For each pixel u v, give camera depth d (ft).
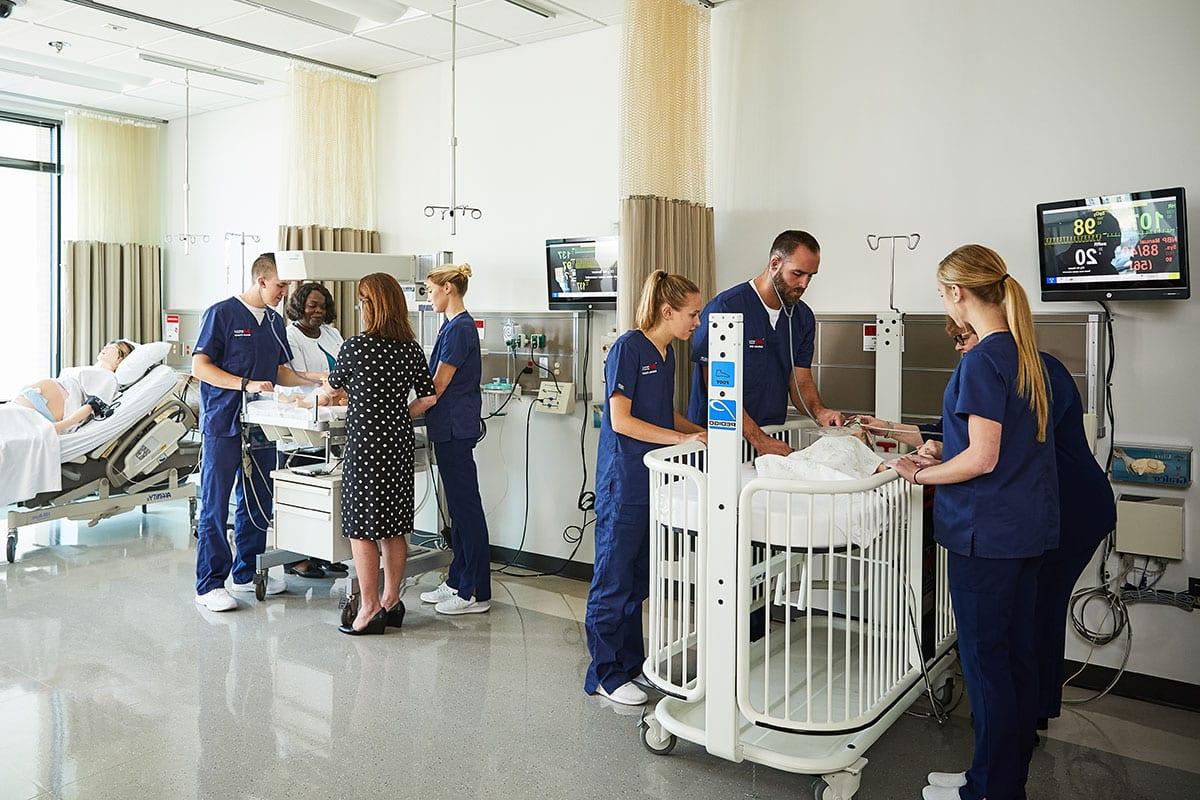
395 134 18.07
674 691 8.90
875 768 9.16
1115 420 10.85
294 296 16.38
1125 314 10.69
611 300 14.51
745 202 13.52
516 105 16.16
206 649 12.06
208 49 16.75
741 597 8.09
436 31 15.24
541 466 16.11
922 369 12.03
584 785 8.68
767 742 8.80
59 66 18.24
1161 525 10.48
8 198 22.74
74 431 16.53
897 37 12.10
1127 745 9.71
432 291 13.46
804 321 11.84
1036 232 11.12
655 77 12.60
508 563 16.69
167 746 9.32
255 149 21.40
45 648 11.99
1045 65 11.08
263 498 14.43
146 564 16.06
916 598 9.36
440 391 13.07
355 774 8.82
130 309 23.35
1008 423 7.70
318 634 12.74
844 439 9.44
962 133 11.69
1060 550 9.25
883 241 12.35
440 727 9.87
